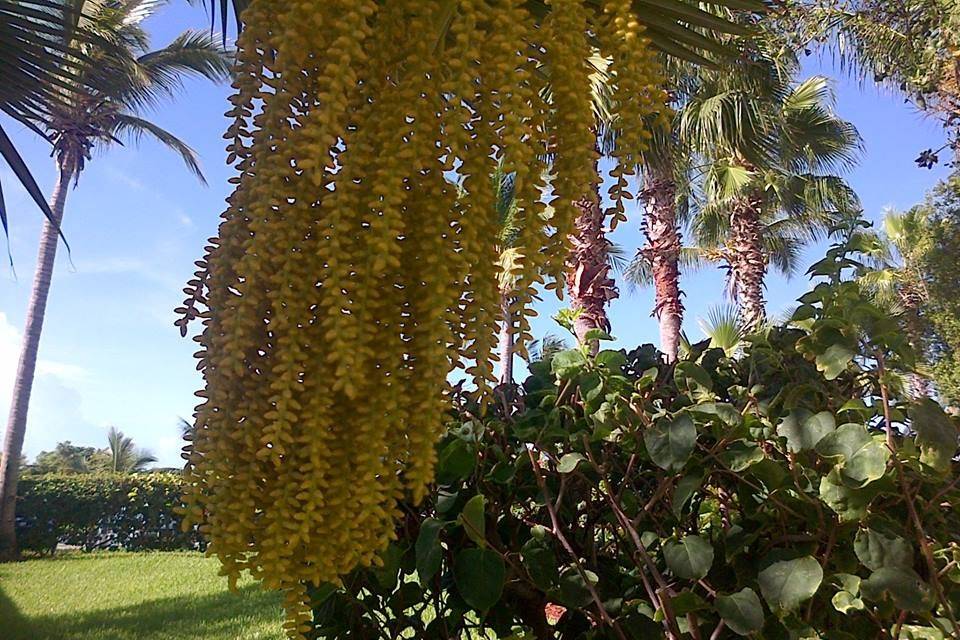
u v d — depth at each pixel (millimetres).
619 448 1397
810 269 1310
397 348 798
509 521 1396
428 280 775
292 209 760
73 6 2879
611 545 1473
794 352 1401
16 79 2848
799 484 1149
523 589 1354
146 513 12820
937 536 1178
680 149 8570
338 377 767
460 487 1375
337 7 761
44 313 12062
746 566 1206
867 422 1216
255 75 790
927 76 4504
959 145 4551
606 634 1214
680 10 1175
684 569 1109
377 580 1384
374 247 754
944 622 1060
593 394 1252
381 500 803
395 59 818
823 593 1164
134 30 12062
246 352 765
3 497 11461
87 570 9711
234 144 783
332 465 792
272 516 740
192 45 12141
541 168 823
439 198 799
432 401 792
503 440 1445
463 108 764
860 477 1037
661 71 887
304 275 765
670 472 1190
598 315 5074
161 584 8258
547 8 1106
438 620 1413
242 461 759
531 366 1584
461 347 792
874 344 1192
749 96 7805
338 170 768
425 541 1201
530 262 766
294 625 780
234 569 756
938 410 1119
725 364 1546
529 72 823
